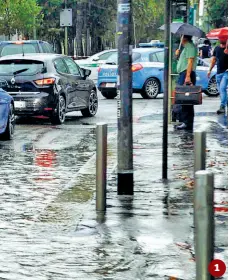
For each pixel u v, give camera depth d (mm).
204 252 9156
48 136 29891
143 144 25938
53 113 34344
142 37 125938
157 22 129750
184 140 26812
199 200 9180
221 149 24469
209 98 49531
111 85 50938
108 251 13000
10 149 26109
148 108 42469
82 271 11992
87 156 24312
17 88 34312
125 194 17422
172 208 16047
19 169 21719
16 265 12344
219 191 17656
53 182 19578
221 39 35906
